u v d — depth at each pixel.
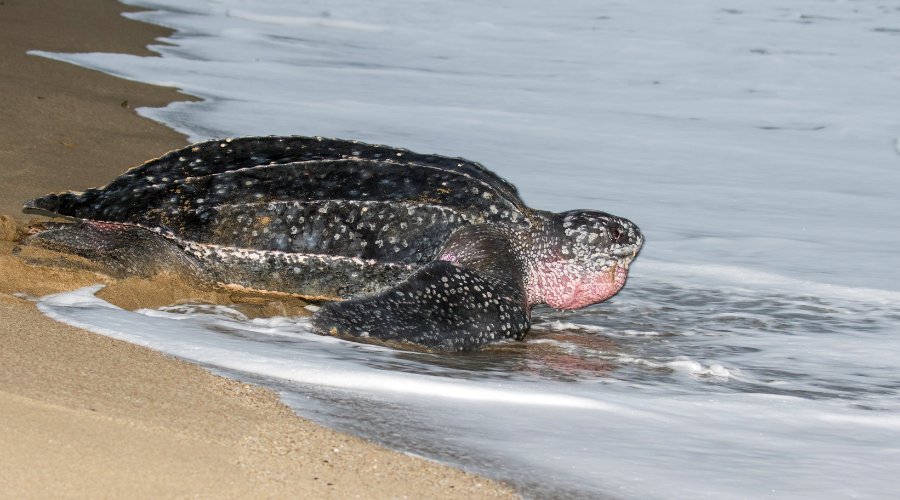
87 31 47.50
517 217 16.97
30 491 6.66
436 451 8.82
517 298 15.42
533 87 53.22
